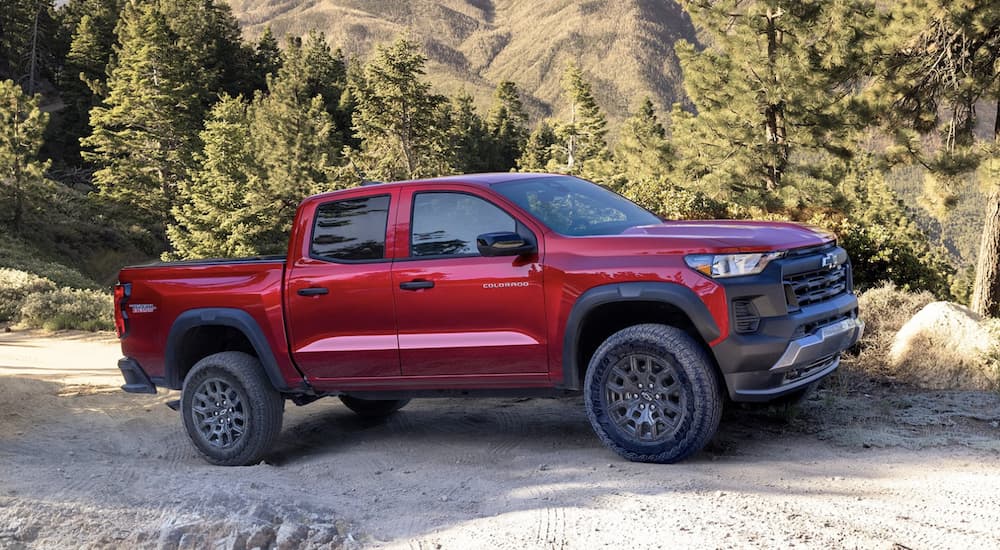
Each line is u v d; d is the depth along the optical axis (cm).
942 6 1733
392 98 6100
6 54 11875
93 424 789
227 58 11288
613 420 541
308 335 621
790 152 2692
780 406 624
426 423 727
